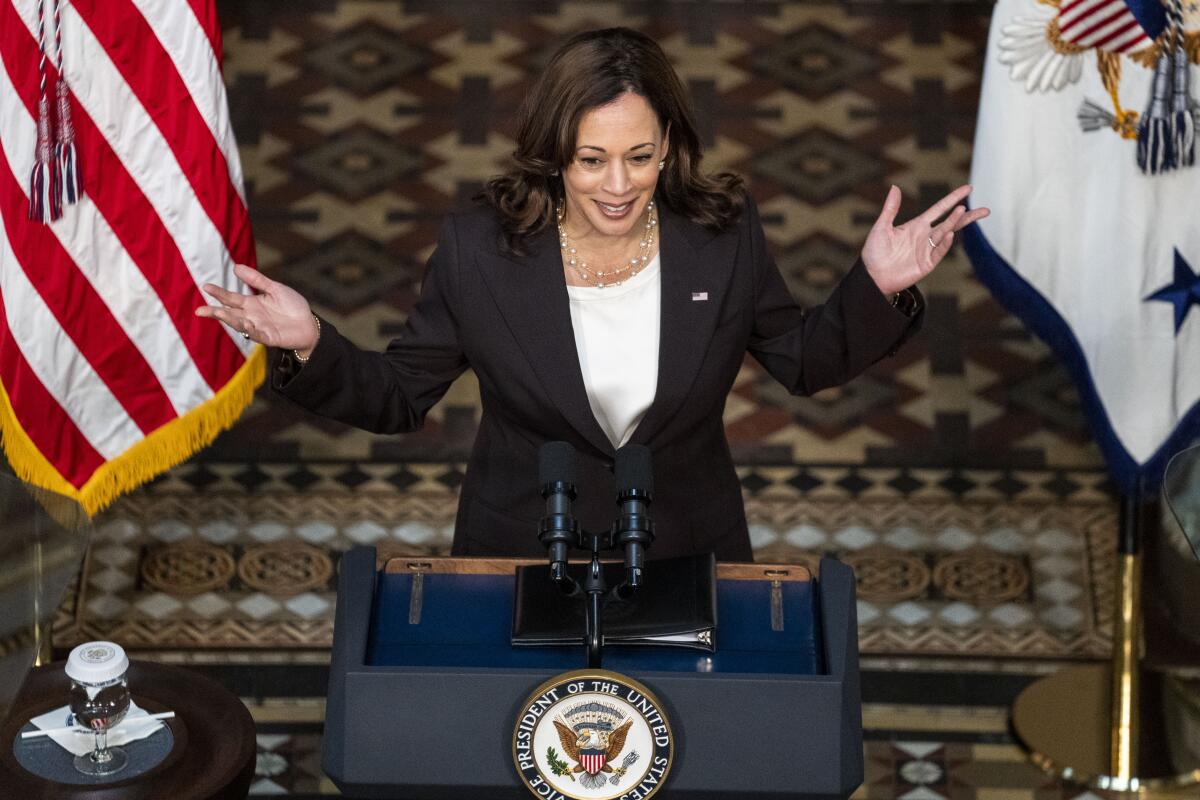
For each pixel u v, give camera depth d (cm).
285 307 1297
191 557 2223
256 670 2048
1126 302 1789
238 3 3381
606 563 1179
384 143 3050
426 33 3331
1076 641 2119
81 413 1692
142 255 1669
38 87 1591
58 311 1647
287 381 1321
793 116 3127
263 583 2189
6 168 1609
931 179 2986
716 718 1040
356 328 2642
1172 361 1794
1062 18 1738
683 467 1421
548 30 3356
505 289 1362
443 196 2930
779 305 1420
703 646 1109
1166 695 1980
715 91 3183
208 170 1667
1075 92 1761
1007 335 2652
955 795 1875
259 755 1916
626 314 1378
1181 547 2169
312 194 2920
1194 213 1750
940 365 2597
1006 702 2020
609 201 1262
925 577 2222
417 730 1041
